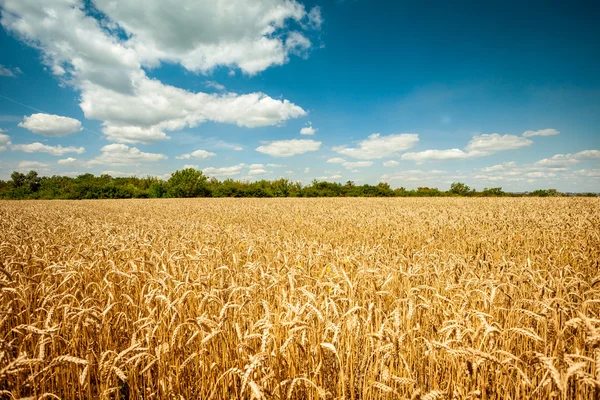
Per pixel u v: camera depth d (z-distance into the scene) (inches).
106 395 97.0
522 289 164.6
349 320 111.0
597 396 99.5
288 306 109.1
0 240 299.9
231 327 130.9
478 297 163.0
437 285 173.3
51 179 2699.3
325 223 519.2
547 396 102.8
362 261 213.9
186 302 152.3
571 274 181.5
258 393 76.4
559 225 425.7
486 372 107.0
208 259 218.8
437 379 113.3
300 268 191.2
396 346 100.2
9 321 145.0
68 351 118.8
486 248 314.7
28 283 166.4
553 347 118.3
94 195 2112.5
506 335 130.1
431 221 516.1
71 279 186.5
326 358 107.3
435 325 135.7
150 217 695.7
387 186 2290.8
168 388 114.2
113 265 166.9
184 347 125.3
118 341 138.6
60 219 575.5
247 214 743.7
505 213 656.4
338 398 102.0
